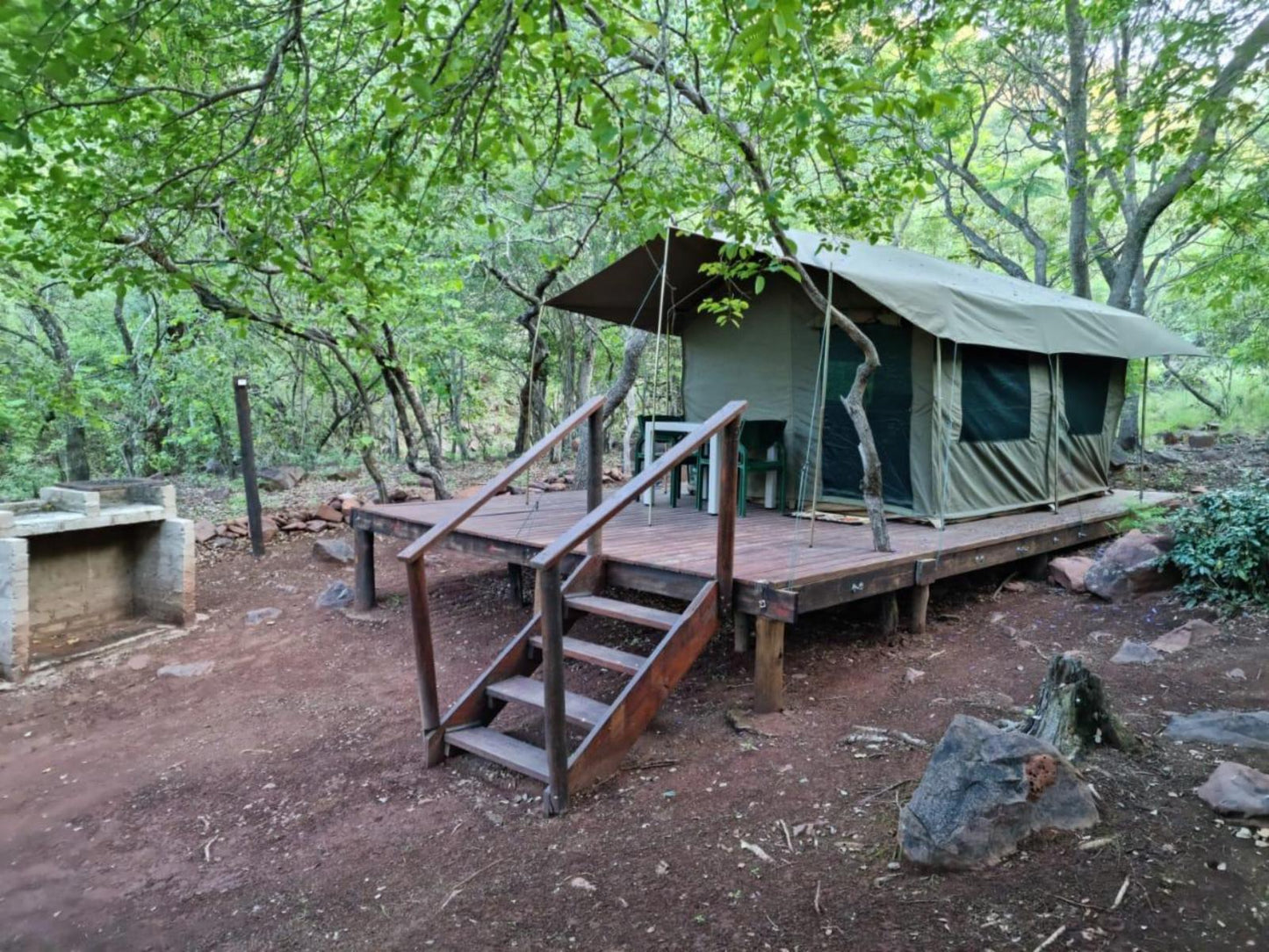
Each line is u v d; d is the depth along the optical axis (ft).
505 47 9.57
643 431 23.07
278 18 10.87
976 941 6.63
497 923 7.87
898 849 8.06
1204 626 14.25
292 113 11.59
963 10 26.91
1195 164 23.88
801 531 17.90
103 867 10.13
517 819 9.96
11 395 31.73
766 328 22.41
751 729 11.60
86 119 12.39
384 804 10.89
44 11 7.39
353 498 31.83
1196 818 8.00
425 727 11.78
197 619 20.76
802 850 8.39
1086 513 22.04
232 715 14.98
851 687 13.09
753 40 8.63
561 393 60.59
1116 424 26.99
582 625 17.56
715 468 20.65
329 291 15.29
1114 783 8.66
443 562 25.26
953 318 17.19
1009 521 20.24
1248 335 42.86
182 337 35.70
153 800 11.85
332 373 42.04
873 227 15.80
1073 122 33.30
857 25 19.10
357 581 20.72
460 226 29.14
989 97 43.75
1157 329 25.71
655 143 12.52
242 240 11.50
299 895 8.96
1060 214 47.65
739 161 13.89
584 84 9.77
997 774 7.89
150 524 20.74
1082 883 7.13
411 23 9.34
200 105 10.15
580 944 7.39
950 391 19.27
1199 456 36.83
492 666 12.37
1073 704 9.46
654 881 8.20
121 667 17.72
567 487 34.37
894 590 14.82
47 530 17.80
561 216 35.22
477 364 49.65
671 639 11.35
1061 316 21.26
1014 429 21.52
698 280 22.22
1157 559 16.74
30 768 13.38
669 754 11.16
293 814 10.94
